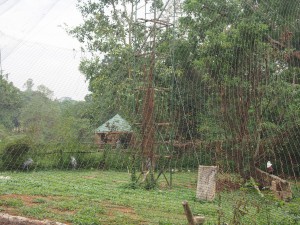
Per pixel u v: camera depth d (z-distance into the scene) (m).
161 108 10.96
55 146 6.65
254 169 10.03
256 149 10.18
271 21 13.12
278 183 9.09
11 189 8.37
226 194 7.00
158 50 12.48
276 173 10.95
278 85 11.04
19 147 6.39
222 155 9.30
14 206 6.88
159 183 11.44
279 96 10.89
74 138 6.88
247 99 10.51
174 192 10.27
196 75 11.12
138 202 8.26
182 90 11.13
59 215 6.42
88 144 7.03
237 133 9.77
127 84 11.02
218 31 12.15
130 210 7.48
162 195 9.68
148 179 10.80
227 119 9.73
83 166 6.97
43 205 7.12
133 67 11.68
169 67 12.05
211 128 9.69
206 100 10.48
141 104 10.77
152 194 9.69
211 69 10.85
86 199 8.11
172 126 10.55
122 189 10.00
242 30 12.00
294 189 9.30
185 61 11.73
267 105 10.59
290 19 13.10
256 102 10.45
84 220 6.18
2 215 5.94
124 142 8.63
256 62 11.20
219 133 9.59
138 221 6.50
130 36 13.72
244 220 5.75
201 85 10.78
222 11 13.16
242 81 10.41
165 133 11.04
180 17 12.80
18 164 6.40
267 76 10.96
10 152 6.38
